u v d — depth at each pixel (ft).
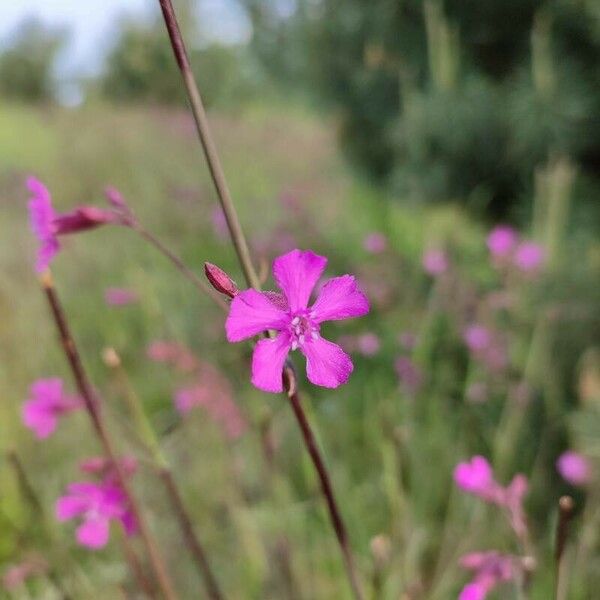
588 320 1.36
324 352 0.36
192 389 1.03
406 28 2.28
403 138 2.39
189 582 0.97
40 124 4.51
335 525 0.45
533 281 1.40
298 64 2.72
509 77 2.12
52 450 1.16
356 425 1.27
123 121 3.84
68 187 2.78
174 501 0.61
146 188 2.67
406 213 2.43
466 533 0.99
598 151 2.03
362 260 1.95
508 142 2.12
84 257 1.86
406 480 0.88
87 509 0.58
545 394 1.21
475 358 1.28
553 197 1.46
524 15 2.04
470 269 1.62
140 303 1.60
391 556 0.88
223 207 0.40
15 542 0.96
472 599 0.57
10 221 2.34
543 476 1.18
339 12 2.44
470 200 2.27
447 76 1.74
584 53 2.01
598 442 1.09
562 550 0.48
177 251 1.98
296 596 0.87
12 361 1.36
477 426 1.24
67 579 0.88
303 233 2.09
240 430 1.03
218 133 3.62
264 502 1.03
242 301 0.36
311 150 3.35
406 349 1.38
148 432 0.62
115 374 0.61
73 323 1.56
